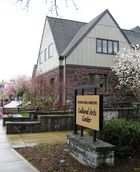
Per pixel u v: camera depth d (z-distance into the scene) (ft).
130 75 68.39
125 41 70.49
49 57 72.49
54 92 61.36
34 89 65.31
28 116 48.98
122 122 24.04
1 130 41.42
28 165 20.88
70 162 21.34
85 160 20.36
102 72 67.00
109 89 67.82
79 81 63.82
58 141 30.96
